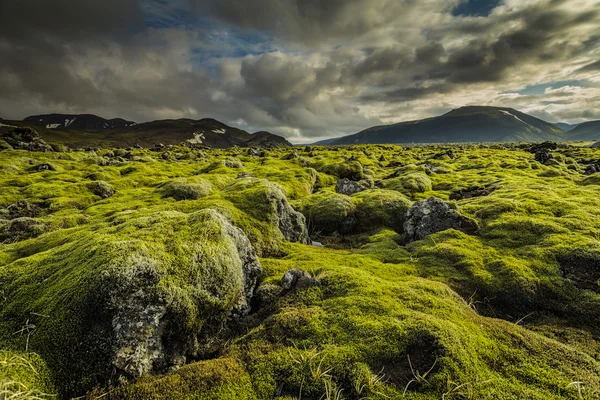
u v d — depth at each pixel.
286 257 19.05
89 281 8.52
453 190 44.59
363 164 84.62
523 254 17.16
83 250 10.52
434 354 8.54
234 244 12.32
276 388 7.91
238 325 11.29
